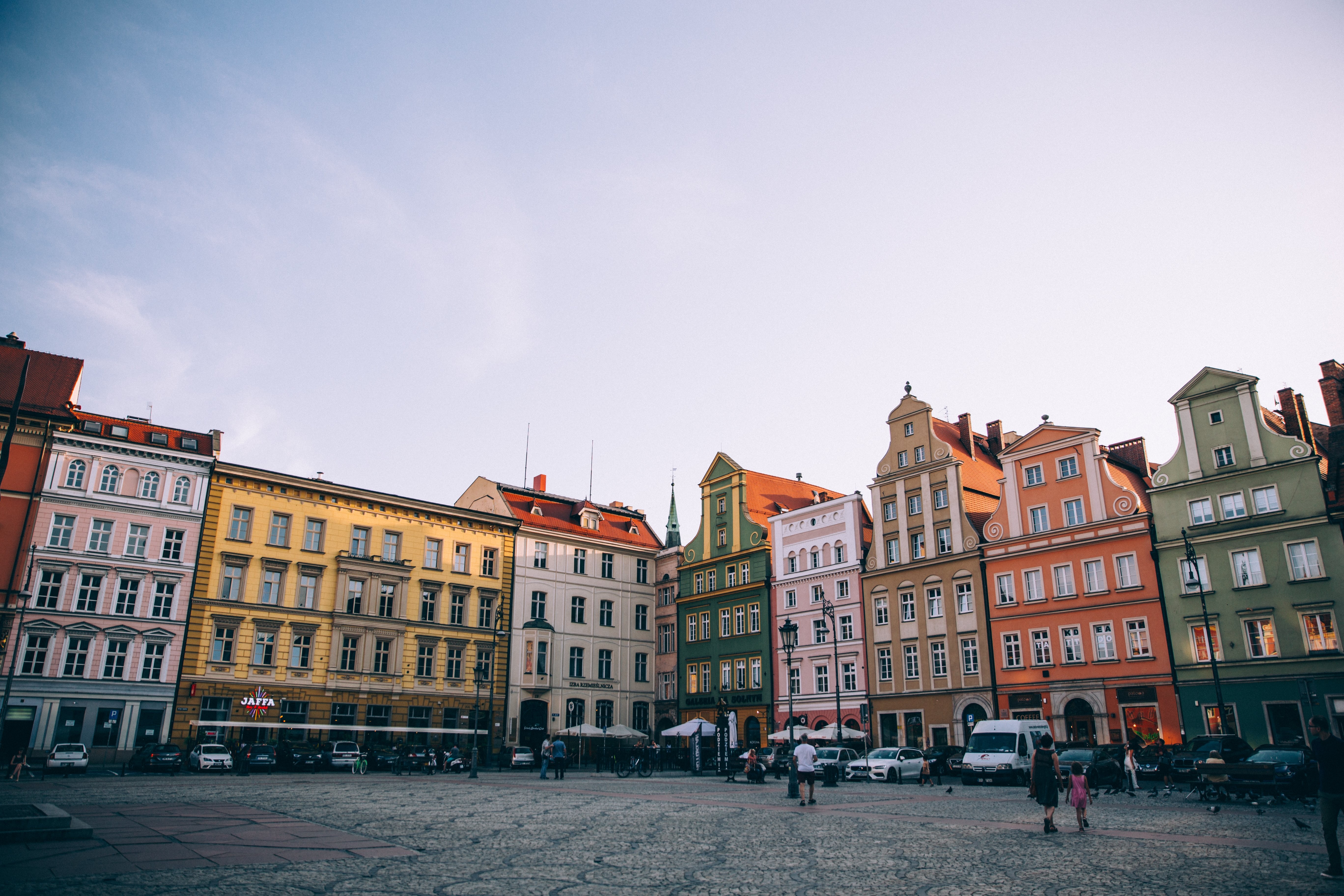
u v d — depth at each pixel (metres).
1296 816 20.69
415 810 22.12
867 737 49.69
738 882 11.88
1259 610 38.47
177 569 49.00
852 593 55.28
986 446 58.38
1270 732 37.28
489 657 60.28
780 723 57.34
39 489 45.75
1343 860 13.42
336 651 53.38
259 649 50.88
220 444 53.84
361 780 38.31
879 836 16.88
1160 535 42.38
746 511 64.06
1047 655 45.38
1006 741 32.84
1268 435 39.75
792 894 11.06
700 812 21.97
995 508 52.94
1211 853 14.39
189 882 10.91
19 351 50.06
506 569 62.66
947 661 49.50
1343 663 35.88
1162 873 12.43
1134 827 18.36
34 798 23.78
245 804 22.95
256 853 13.59
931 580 51.19
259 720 49.69
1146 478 47.81
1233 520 40.06
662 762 56.00
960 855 14.23
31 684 43.69
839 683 48.28
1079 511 45.75
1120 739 41.81
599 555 68.44
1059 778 17.56
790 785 27.12
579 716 63.69
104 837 15.03
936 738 49.00
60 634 45.06
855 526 56.09
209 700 48.62
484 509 67.12
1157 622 41.62
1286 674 37.31
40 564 45.12
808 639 57.12
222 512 51.38
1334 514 37.09
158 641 47.69
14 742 42.91
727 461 66.31
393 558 57.75
